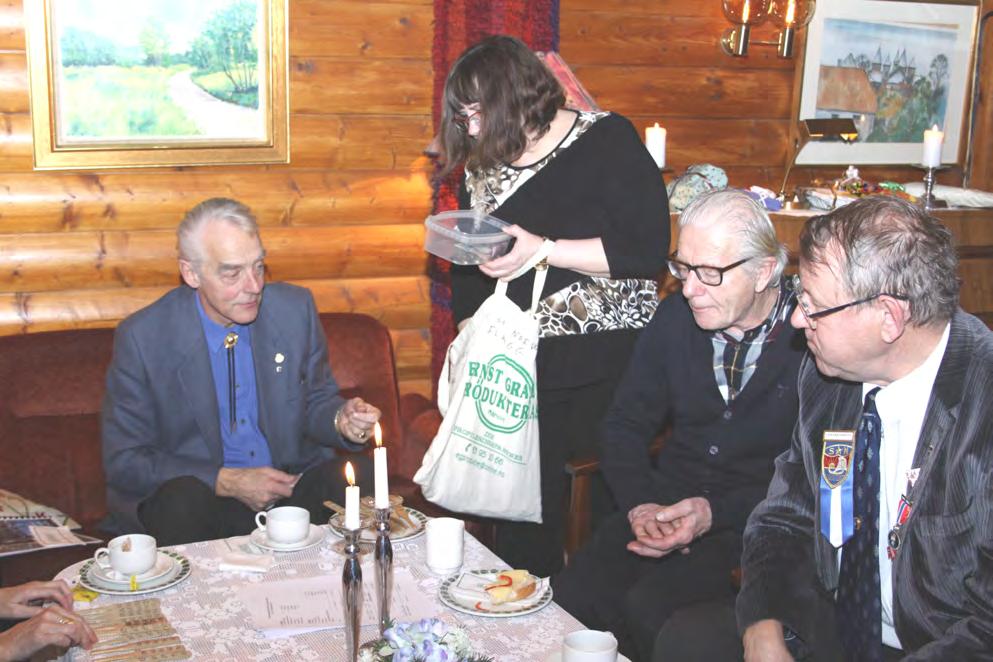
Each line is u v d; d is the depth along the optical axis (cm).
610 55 415
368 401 346
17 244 342
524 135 265
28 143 339
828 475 200
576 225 274
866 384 199
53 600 204
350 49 373
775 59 443
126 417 292
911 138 471
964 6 464
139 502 287
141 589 207
